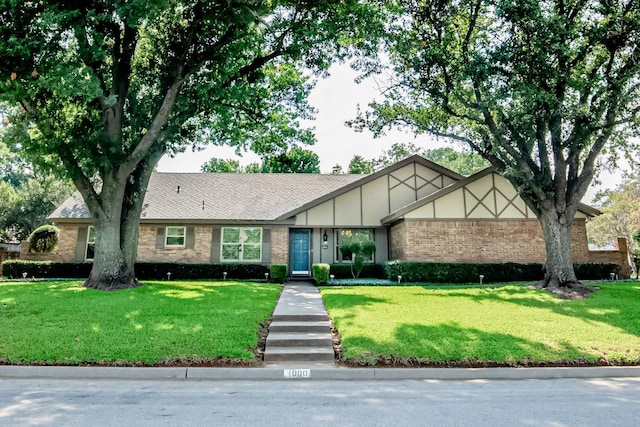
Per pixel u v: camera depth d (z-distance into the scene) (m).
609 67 12.25
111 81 13.24
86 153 10.95
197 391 5.39
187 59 12.33
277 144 17.27
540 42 11.38
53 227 20.50
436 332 7.75
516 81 11.84
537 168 13.29
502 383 5.89
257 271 17.98
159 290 12.03
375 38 13.22
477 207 17.09
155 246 19.12
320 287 14.98
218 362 6.55
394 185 20.00
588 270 16.72
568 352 6.91
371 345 7.09
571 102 12.46
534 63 11.94
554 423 4.20
